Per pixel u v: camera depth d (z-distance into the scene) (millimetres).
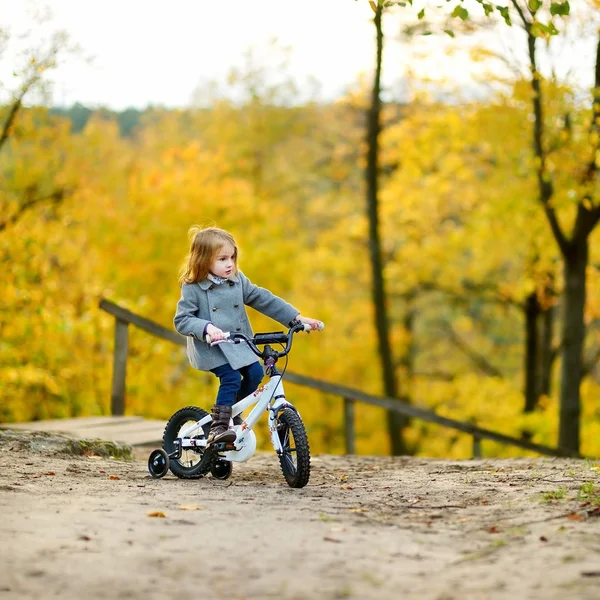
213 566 3852
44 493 5531
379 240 22250
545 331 25406
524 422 21609
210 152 27281
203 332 6148
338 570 3840
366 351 28672
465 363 32375
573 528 4562
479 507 5414
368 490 6207
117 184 23484
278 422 6367
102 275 19781
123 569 3752
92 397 16188
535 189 15422
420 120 19750
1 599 3312
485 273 24141
